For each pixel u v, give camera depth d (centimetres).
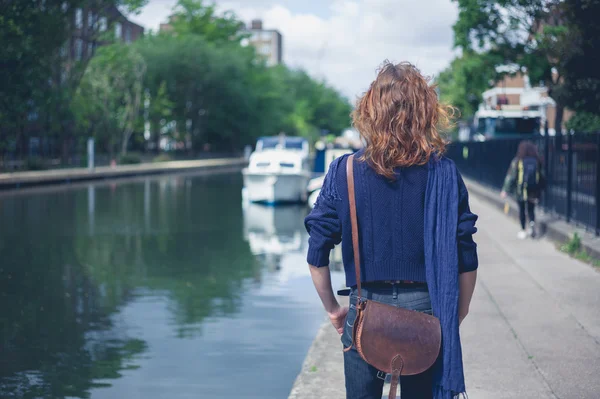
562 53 1466
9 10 3369
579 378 522
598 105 1491
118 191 3228
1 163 4194
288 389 616
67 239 1619
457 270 247
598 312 734
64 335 797
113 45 5569
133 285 1095
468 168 3559
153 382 634
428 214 249
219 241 1617
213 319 870
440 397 250
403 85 252
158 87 7350
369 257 253
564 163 1459
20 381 637
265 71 10212
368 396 263
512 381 516
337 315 269
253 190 2762
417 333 247
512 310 748
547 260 1095
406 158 249
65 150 5022
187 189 3456
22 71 3338
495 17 2758
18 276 1167
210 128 8100
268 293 1031
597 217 1176
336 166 261
